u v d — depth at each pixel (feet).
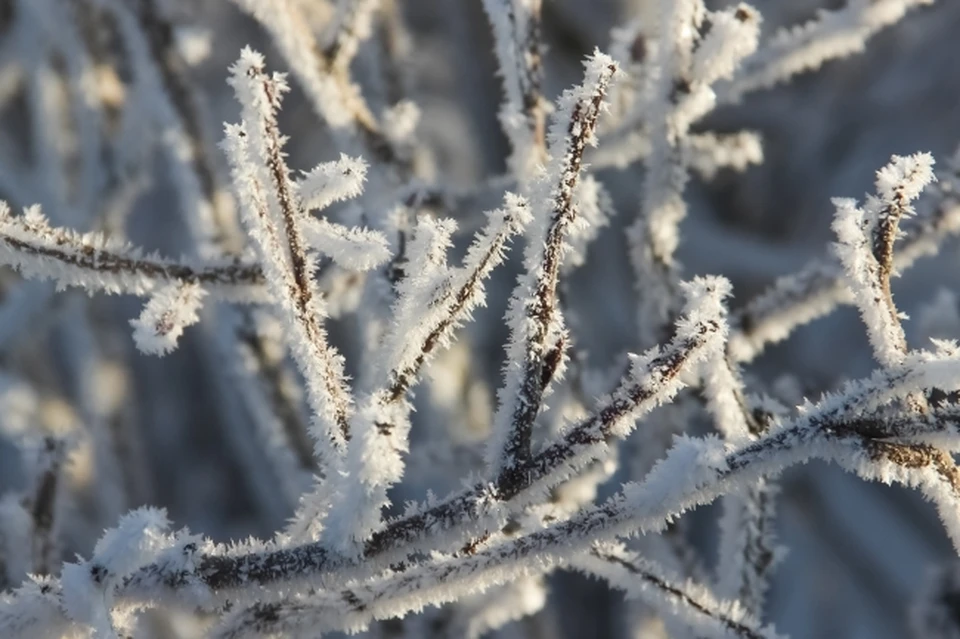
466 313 1.78
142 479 2.83
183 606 1.76
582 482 2.01
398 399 1.78
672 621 1.93
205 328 2.79
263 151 1.78
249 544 1.78
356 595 1.81
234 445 3.16
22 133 3.30
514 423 1.78
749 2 3.32
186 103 2.25
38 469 2.06
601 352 3.24
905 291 3.20
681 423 2.16
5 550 2.05
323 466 1.80
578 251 2.10
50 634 1.76
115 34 2.50
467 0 2.98
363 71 2.38
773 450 1.78
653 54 2.10
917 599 2.22
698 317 1.78
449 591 1.80
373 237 1.80
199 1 3.26
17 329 2.50
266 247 1.79
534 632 2.28
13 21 2.89
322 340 1.80
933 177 1.83
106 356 2.91
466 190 2.15
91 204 2.57
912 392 1.80
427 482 2.66
